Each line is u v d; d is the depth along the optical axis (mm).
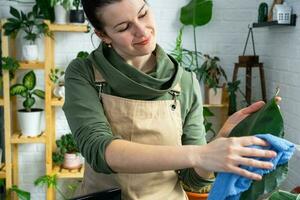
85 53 2783
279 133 739
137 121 1049
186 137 1133
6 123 2742
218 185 695
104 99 1052
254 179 669
